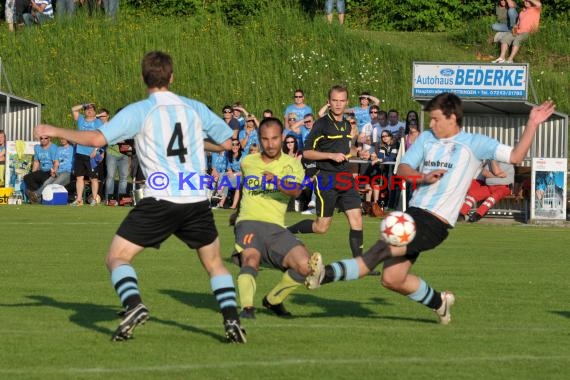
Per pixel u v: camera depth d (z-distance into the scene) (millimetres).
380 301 23547
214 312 21453
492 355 17250
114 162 53906
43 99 70000
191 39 74562
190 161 17688
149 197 17484
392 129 52125
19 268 28562
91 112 56219
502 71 48281
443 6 81188
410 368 16125
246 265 20875
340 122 29719
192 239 17891
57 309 21547
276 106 67188
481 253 34594
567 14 77750
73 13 78375
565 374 15891
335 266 19125
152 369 15695
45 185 55594
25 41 75188
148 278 26984
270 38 73500
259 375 15438
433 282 27000
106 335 18469
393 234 18938
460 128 19531
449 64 48906
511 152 18906
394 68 69375
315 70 69750
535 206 47625
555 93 66750
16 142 56375
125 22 77375
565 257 33500
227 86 69500
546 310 22406
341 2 77438
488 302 23484
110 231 40125
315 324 20156
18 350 17047
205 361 16328
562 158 47531
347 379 15297
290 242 20969
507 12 67312
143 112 17516
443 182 19156
